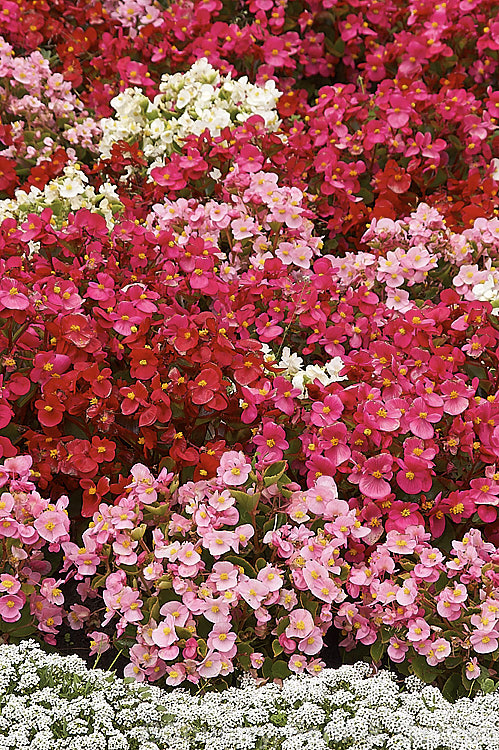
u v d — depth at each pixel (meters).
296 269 2.15
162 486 1.93
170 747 1.77
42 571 1.95
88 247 2.05
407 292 2.13
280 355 2.10
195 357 1.96
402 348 2.04
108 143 2.29
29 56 2.50
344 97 2.34
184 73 2.45
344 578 1.92
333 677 1.85
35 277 2.00
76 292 1.99
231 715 1.80
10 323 1.98
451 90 2.34
